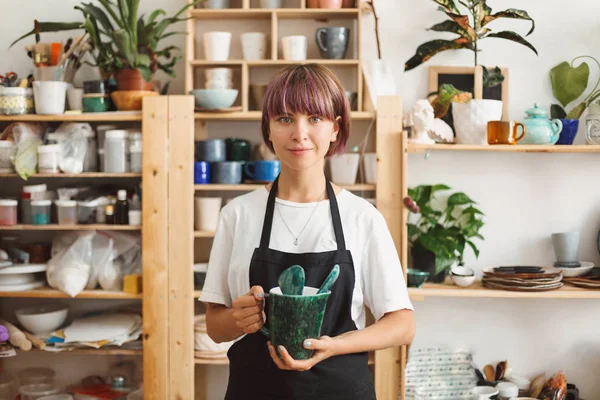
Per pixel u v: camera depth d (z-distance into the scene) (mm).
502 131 2664
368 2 2891
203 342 2779
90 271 2830
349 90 3000
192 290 2725
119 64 2760
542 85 2988
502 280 2723
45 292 2773
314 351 1218
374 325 1350
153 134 2713
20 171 2723
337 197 1441
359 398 1377
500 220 3027
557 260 2908
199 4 2912
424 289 2701
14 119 2754
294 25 3014
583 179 3008
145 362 2744
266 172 2760
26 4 3068
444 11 2773
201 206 2805
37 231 3117
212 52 2855
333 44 2824
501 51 2996
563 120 2764
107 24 2762
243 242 1420
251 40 2855
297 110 1288
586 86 2906
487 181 3021
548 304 3043
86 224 2793
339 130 1401
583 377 3043
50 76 2797
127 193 2916
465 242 2949
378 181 2697
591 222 3006
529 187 3021
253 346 1389
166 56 2869
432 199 3031
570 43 2980
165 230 2721
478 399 2764
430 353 2990
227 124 3049
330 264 1372
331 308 1362
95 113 2762
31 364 3133
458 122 2775
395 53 3006
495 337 3057
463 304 3057
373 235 1409
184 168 2709
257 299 1238
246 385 1388
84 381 3062
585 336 3043
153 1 3027
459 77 2982
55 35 3061
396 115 2693
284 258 1381
